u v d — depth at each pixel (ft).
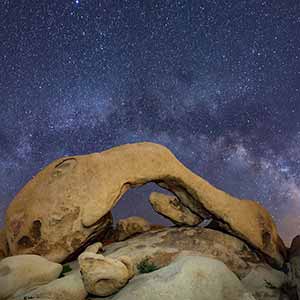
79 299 50.14
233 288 48.39
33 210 61.26
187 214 67.21
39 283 53.31
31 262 54.60
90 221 59.88
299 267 63.46
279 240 69.31
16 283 52.03
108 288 48.62
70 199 60.64
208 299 46.16
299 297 59.52
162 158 64.64
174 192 67.10
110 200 61.21
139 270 56.59
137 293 45.62
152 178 63.98
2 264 54.03
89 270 48.57
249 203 68.39
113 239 70.95
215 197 64.75
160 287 45.85
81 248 62.80
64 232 59.88
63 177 62.59
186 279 46.60
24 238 60.59
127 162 63.41
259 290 59.16
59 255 59.52
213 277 47.78
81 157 64.44
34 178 65.57
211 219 70.28
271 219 69.77
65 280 51.52
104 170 62.39
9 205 64.28
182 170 65.10
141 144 65.92
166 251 59.93
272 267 65.62
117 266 48.80
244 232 64.08
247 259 62.95
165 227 69.77
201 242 62.34
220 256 61.11
